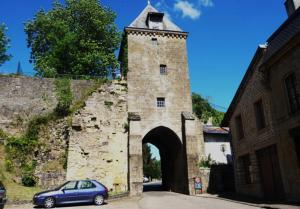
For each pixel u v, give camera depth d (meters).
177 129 27.06
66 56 31.86
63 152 22.17
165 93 28.00
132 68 28.16
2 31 30.47
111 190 22.73
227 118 21.33
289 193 13.50
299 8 13.44
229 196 18.75
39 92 23.86
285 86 13.98
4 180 18.38
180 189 26.12
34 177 20.34
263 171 16.36
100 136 23.67
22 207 15.02
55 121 23.02
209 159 26.92
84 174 22.14
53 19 34.09
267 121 15.52
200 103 40.81
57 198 15.15
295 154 13.11
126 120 25.31
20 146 21.25
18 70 25.00
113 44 34.97
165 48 29.73
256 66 16.56
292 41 12.83
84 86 25.23
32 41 34.94
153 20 30.86
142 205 15.30
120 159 23.89
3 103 22.78
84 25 34.09
